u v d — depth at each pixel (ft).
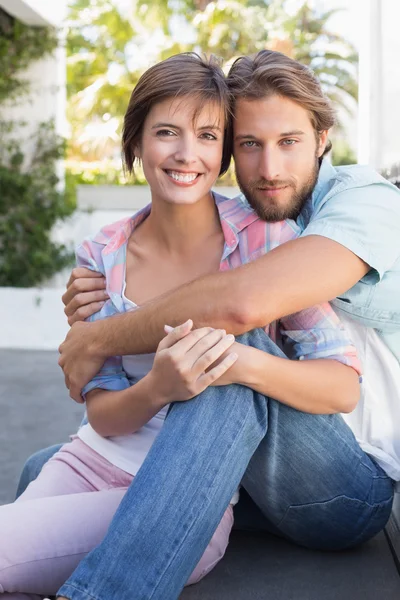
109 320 5.32
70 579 4.43
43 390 14.01
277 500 5.50
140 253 5.73
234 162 5.64
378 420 5.79
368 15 14.58
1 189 24.32
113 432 5.40
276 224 5.57
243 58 5.65
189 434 4.68
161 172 5.40
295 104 5.39
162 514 4.51
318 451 5.18
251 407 4.84
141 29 52.47
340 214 5.15
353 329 5.73
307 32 54.24
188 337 4.74
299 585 5.44
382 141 12.87
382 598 5.25
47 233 24.93
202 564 5.28
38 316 21.62
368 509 5.56
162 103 5.30
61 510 4.98
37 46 24.36
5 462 9.57
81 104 50.14
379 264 5.13
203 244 5.64
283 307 4.84
